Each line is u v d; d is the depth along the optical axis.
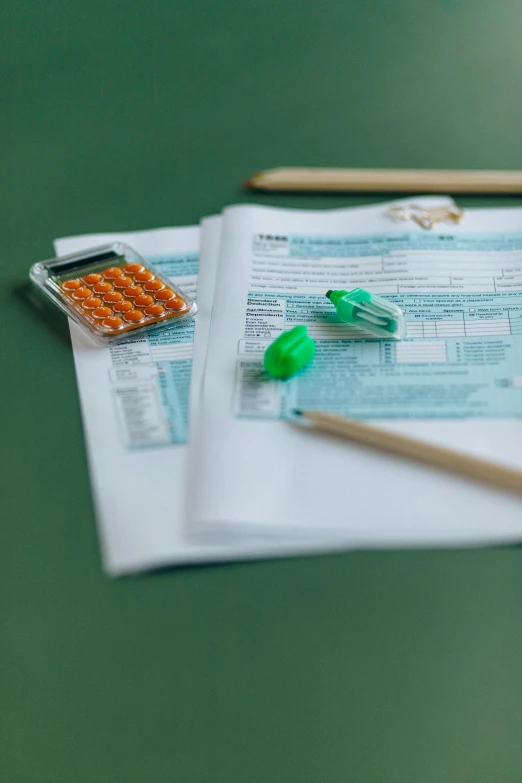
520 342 1.02
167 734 0.87
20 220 1.13
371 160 1.17
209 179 1.16
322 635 0.89
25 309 1.06
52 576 0.92
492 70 1.24
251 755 0.87
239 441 0.96
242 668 0.88
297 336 1.00
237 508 0.93
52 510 0.94
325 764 0.86
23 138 1.19
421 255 1.08
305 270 1.08
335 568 0.91
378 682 0.88
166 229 1.11
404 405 0.98
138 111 1.21
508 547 0.92
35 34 1.28
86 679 0.89
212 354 1.01
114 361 1.02
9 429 0.98
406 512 0.93
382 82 1.24
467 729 0.87
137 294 1.05
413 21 1.29
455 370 1.00
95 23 1.29
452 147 1.18
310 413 0.97
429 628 0.89
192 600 0.90
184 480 0.95
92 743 0.87
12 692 0.88
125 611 0.90
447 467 0.94
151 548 0.92
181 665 0.89
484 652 0.89
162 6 1.30
